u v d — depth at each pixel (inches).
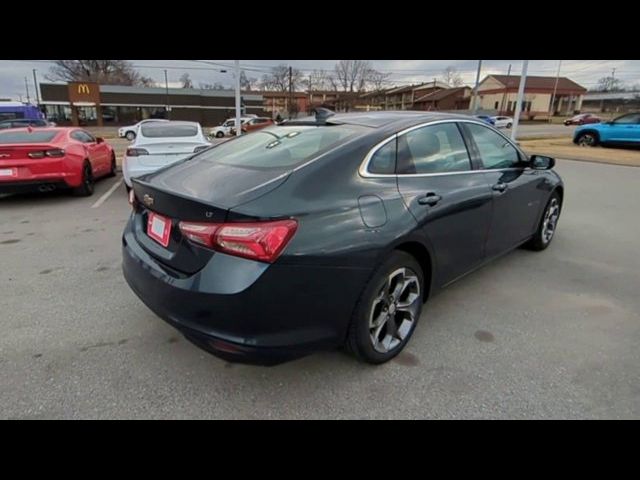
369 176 92.8
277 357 78.2
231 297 73.6
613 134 633.6
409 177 101.1
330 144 95.7
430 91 2827.3
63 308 122.3
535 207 158.4
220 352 77.1
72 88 1825.8
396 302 99.0
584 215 240.4
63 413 81.8
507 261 165.2
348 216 84.3
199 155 115.9
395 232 91.0
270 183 81.8
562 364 99.1
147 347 103.2
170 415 82.1
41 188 250.4
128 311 120.9
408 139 105.3
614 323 118.3
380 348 96.3
